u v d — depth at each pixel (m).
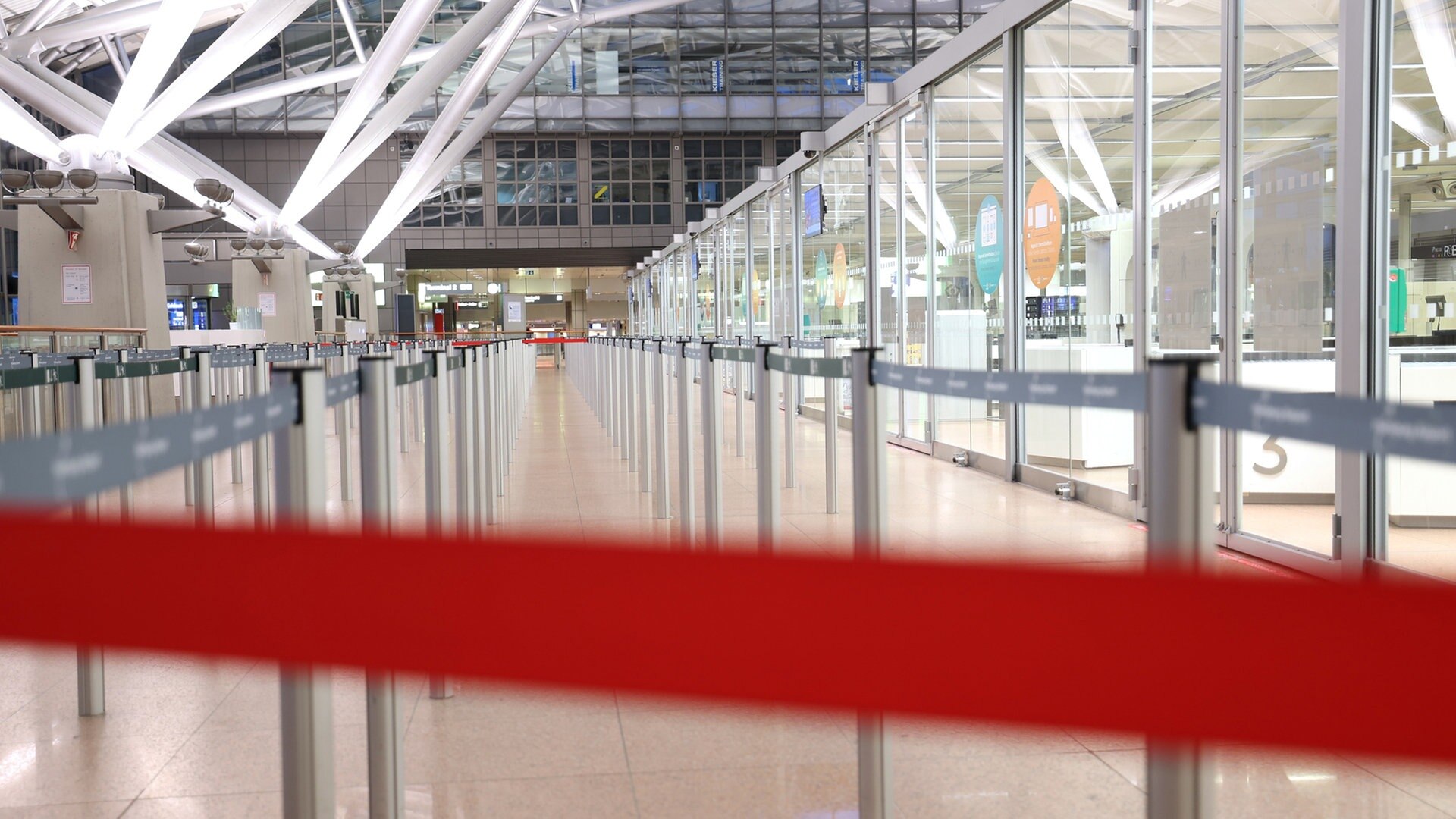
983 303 10.29
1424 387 4.96
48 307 17.02
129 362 5.37
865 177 13.70
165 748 3.52
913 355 12.25
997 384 2.73
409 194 29.50
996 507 8.02
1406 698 0.90
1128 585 0.95
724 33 47.94
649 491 8.95
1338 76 5.42
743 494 8.80
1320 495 5.79
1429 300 4.92
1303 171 5.89
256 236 25.59
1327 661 0.91
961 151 10.74
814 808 3.03
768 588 0.99
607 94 47.97
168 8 14.90
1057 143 8.77
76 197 16.14
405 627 1.05
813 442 13.01
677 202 49.62
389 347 17.06
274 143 47.47
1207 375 1.88
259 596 1.07
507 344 12.05
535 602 1.02
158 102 17.50
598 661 1.02
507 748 3.51
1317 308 5.83
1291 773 3.27
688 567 1.01
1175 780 1.76
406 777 3.29
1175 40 7.03
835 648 0.98
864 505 3.11
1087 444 8.29
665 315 36.34
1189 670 0.94
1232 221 6.41
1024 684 0.96
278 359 13.84
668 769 3.33
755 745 3.52
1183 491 1.89
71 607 1.08
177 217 17.66
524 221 49.31
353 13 46.88
